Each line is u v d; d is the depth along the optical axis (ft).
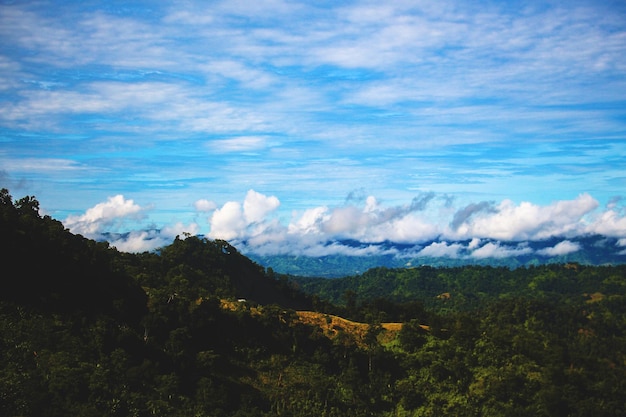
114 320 291.38
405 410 295.28
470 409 287.69
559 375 308.81
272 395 288.51
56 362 245.65
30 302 277.23
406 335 350.02
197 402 263.90
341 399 296.10
